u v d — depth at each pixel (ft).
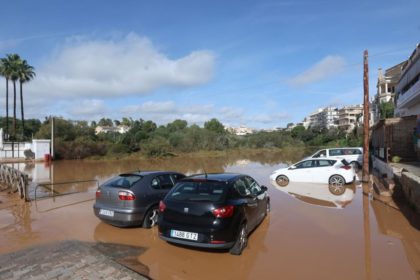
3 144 119.14
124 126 392.27
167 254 19.39
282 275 16.47
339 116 372.17
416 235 22.61
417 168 42.78
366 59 49.90
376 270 16.94
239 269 17.22
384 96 162.81
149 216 24.53
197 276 16.47
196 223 18.57
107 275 15.58
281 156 138.62
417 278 16.01
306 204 33.04
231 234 18.51
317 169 48.08
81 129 151.02
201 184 20.25
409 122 57.41
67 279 15.21
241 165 91.45
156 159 125.39
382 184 42.27
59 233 23.47
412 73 67.82
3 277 15.62
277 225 25.31
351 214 28.58
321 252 19.53
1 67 142.82
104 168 85.15
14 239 22.07
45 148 112.06
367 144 48.75
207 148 153.69
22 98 148.77
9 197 37.88
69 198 37.45
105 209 23.94
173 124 204.74
